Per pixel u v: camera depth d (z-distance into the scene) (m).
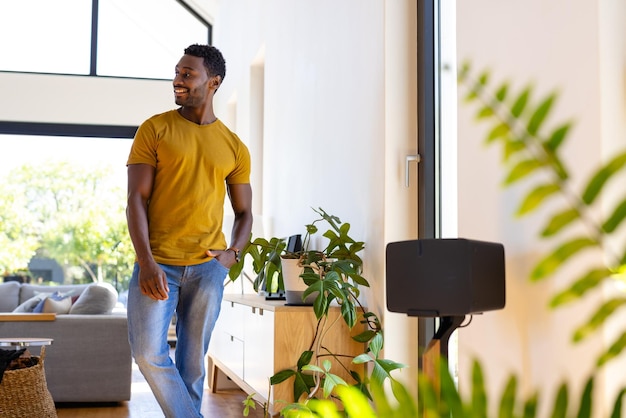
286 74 5.13
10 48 9.13
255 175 6.48
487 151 2.36
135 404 5.05
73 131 9.07
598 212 1.83
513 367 2.22
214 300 3.07
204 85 3.07
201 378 3.13
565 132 0.78
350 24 3.76
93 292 5.48
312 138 4.45
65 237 9.66
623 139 1.94
